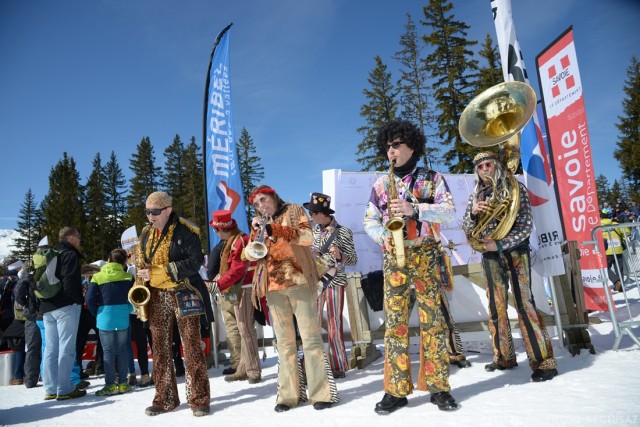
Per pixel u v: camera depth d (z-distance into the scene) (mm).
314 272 3238
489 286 3643
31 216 75625
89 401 4328
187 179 53438
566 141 4727
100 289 4785
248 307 4531
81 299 4594
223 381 4750
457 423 2416
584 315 3984
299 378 3320
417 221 2859
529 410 2498
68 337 4539
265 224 3066
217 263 4762
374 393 3404
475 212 3490
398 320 2877
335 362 4180
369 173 6164
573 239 4703
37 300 4734
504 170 3414
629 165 34844
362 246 5965
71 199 51000
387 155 3031
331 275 4254
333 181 6047
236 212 6793
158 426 3049
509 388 3041
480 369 3826
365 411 2887
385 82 31016
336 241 4301
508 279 3602
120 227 53656
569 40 4559
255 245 2963
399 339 2865
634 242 4309
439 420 2504
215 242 6684
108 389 4629
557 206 4875
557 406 2516
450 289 3904
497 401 2756
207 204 6773
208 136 6895
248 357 4492
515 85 3205
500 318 3646
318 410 3037
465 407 2699
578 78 4520
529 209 3428
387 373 2857
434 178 2910
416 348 5465
